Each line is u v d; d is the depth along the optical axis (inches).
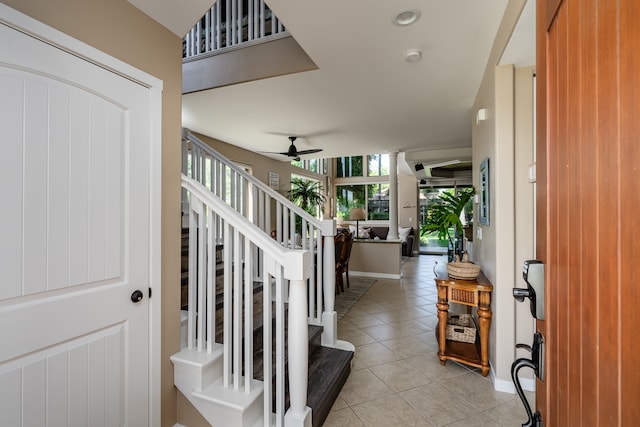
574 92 23.2
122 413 56.9
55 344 47.6
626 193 16.7
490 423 73.5
